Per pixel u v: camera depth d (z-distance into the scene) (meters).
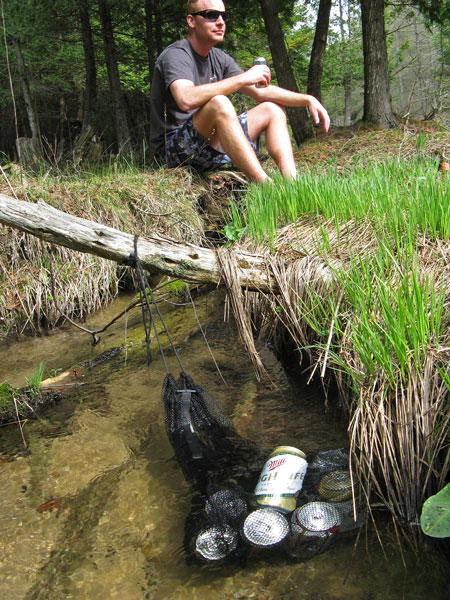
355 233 2.65
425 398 1.63
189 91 4.01
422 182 2.84
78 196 4.22
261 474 1.80
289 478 1.73
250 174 3.89
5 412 2.48
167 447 2.15
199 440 1.99
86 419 2.42
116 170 5.05
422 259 2.22
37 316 3.67
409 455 1.62
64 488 1.94
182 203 4.48
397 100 28.69
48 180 4.49
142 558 1.58
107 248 2.16
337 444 2.02
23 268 3.77
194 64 4.40
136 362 2.99
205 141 4.51
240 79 3.98
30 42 9.32
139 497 1.86
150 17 10.88
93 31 10.67
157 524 1.72
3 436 2.35
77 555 1.61
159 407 2.47
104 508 1.81
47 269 3.82
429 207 2.42
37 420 2.46
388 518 1.63
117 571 1.54
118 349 3.20
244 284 2.44
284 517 1.63
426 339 1.73
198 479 1.89
